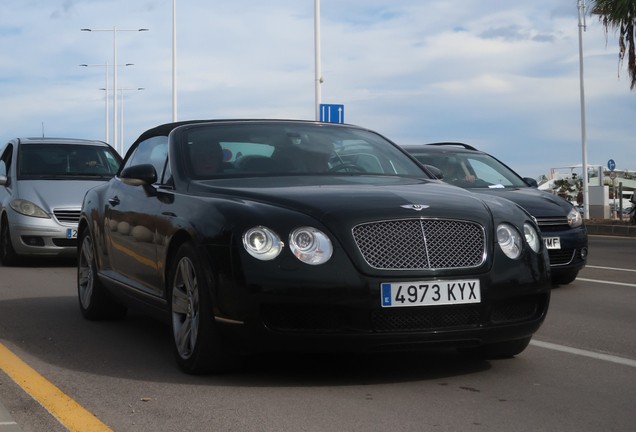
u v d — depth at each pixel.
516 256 4.39
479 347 4.85
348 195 4.43
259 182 4.88
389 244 4.14
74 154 12.02
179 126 5.73
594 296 7.99
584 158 30.70
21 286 8.76
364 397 4.00
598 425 3.54
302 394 4.06
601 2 19.22
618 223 22.25
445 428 3.49
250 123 5.79
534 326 4.47
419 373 4.54
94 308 6.41
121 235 5.77
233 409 3.79
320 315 4.09
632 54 19.20
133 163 6.27
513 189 9.27
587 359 4.95
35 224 10.76
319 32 22.19
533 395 4.06
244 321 4.09
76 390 4.19
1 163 12.34
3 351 5.22
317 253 4.07
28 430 3.49
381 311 4.06
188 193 4.89
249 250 4.11
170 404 3.88
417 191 4.66
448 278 4.16
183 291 4.65
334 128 6.00
